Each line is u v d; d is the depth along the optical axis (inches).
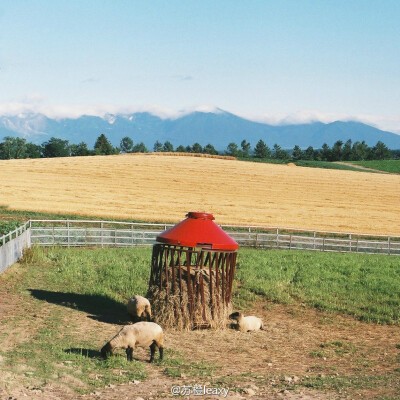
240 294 889.5
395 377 489.1
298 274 1060.5
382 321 783.1
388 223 2103.8
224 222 1888.5
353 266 1178.6
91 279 904.9
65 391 360.5
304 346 629.3
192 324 649.6
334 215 2202.3
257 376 460.1
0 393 324.2
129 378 419.8
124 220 1784.0
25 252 1054.4
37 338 531.5
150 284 682.8
